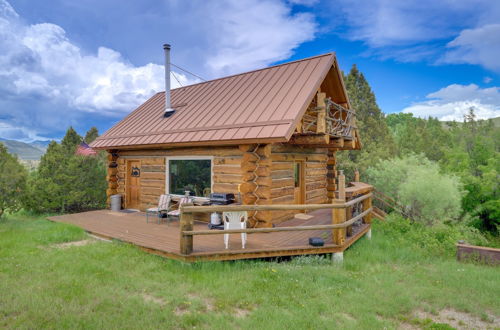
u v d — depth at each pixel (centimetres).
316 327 380
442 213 1440
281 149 952
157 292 472
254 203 826
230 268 593
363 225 960
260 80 1120
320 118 846
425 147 3047
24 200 1493
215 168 959
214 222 846
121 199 1299
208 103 1148
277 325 377
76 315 386
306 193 1134
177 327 372
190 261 591
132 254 671
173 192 1112
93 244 757
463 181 1989
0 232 916
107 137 1319
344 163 2405
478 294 538
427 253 886
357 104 2870
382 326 397
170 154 1105
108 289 475
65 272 550
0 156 1285
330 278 567
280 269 602
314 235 797
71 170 1655
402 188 1576
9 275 527
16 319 374
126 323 373
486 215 2000
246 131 827
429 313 460
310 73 977
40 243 774
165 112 1246
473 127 2805
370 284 556
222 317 394
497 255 784
